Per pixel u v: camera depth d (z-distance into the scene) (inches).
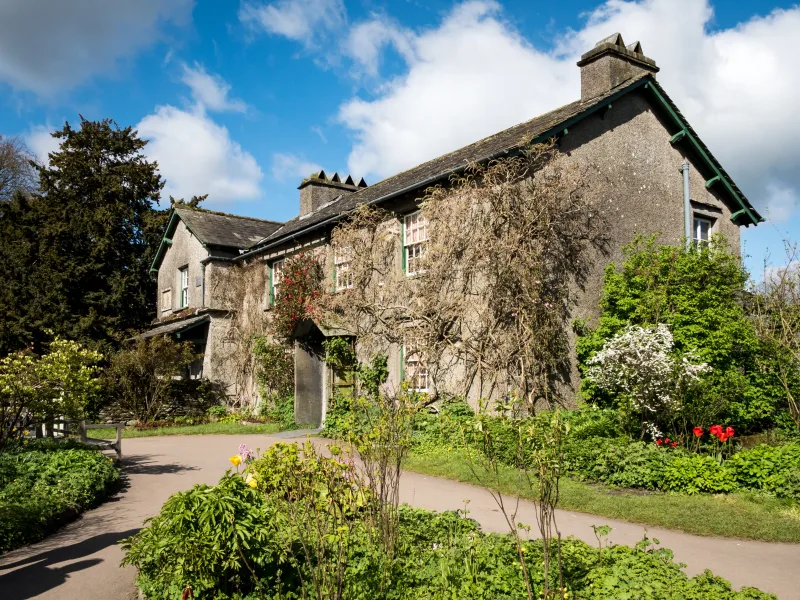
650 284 505.4
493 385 503.2
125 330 1079.6
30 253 1088.2
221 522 180.5
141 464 473.7
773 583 211.0
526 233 505.4
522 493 335.9
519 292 501.4
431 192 573.6
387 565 197.5
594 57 589.3
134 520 308.7
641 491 339.9
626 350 413.7
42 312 1031.0
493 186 514.0
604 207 559.5
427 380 562.3
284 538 197.8
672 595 177.0
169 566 183.9
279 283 761.6
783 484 316.8
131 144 1278.3
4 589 218.2
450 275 544.1
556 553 211.5
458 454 425.7
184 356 832.9
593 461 367.6
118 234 1169.4
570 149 539.8
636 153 593.0
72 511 313.0
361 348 636.1
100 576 229.9
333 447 246.4
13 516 274.4
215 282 906.1
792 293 497.7
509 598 180.7
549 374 505.7
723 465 342.3
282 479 208.2
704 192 660.1
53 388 375.6
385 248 626.2
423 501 324.8
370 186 853.8
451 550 216.7
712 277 497.0
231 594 190.2
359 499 233.3
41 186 1215.6
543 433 187.8
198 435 681.6
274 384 799.7
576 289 532.4
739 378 470.9
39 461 369.1
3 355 989.8
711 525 273.6
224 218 1013.8
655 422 406.0
